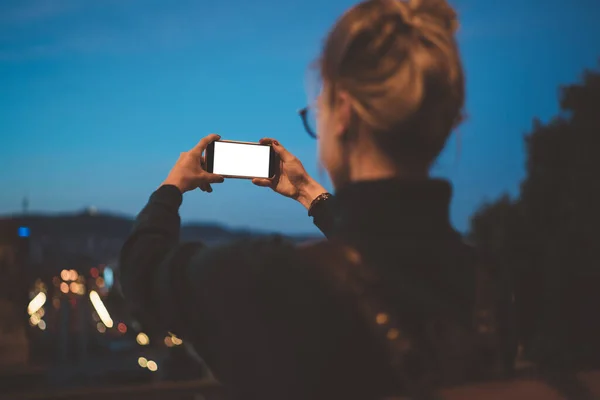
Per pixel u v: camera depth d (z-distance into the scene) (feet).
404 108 1.58
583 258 17.22
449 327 1.56
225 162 2.85
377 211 1.62
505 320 1.65
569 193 20.24
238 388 1.63
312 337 1.52
